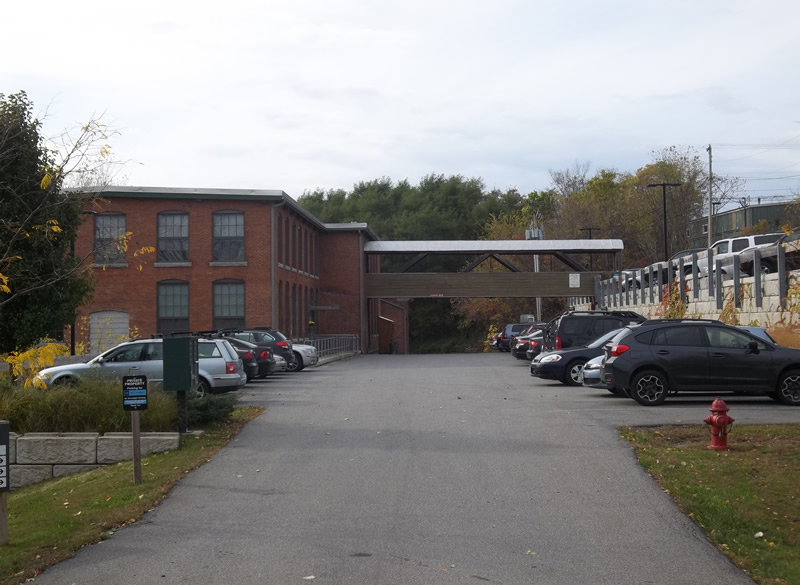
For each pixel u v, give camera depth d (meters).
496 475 10.81
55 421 14.05
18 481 13.48
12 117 17.33
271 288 41.59
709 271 30.20
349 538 8.11
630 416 15.74
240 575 7.04
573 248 54.59
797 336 22.72
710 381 17.34
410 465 11.57
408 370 33.09
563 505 9.27
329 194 100.44
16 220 16.95
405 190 97.81
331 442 13.65
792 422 14.25
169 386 14.52
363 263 56.44
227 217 41.94
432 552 7.62
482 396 20.69
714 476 10.19
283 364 29.47
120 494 10.30
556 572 7.04
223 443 13.76
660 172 73.62
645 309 39.38
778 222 70.62
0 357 15.69
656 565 7.21
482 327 86.12
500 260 56.16
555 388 22.89
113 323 41.56
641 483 10.20
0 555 7.82
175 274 41.69
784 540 7.82
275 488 10.41
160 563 7.45
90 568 7.36
